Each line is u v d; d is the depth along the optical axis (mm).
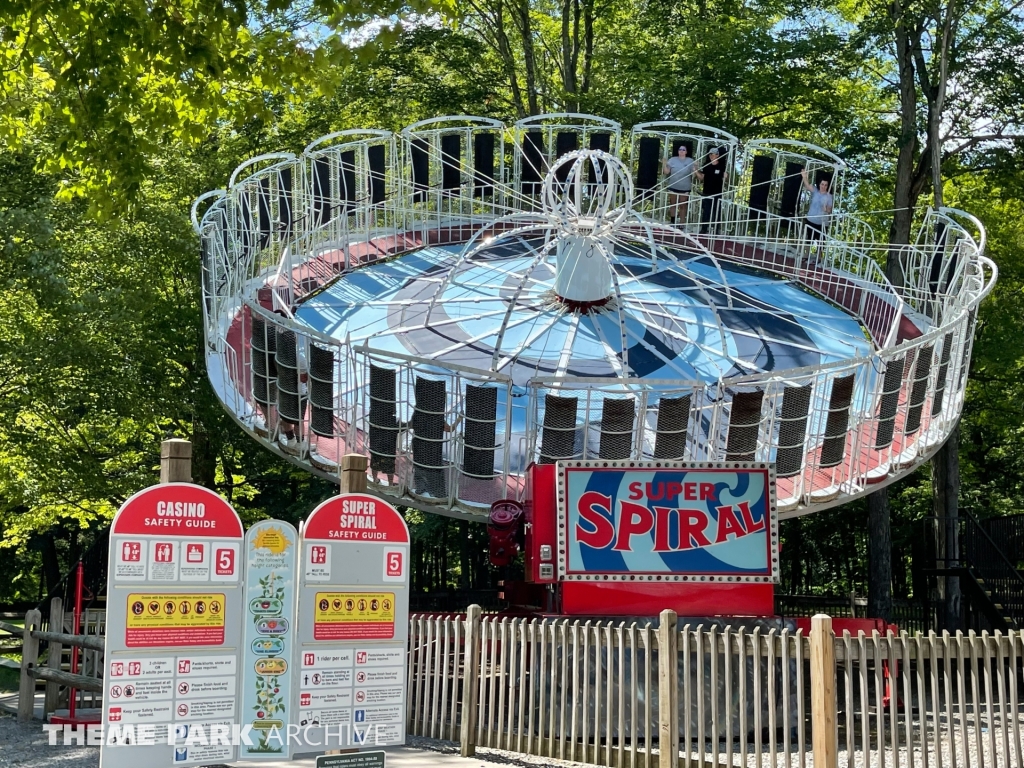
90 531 46344
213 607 8805
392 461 18594
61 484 26891
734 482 15453
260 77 15258
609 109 39531
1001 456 42625
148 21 13984
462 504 18969
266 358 19297
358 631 9367
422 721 14406
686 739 11523
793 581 41719
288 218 26547
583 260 24500
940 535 30703
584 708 12523
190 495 8797
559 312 24484
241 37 15336
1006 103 34375
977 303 20906
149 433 31688
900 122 38344
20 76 15891
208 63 14328
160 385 27422
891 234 35844
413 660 14938
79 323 24766
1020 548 26891
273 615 9078
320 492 37688
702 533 15273
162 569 8633
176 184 30672
